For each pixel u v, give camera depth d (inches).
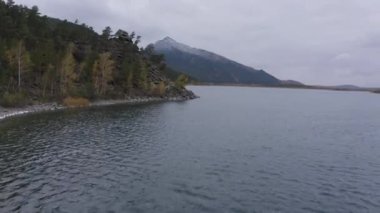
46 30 5885.8
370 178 1605.6
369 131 3159.5
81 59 6067.9
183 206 1205.1
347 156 2060.8
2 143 2105.1
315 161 1916.8
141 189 1369.3
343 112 5280.5
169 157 1915.6
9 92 3912.4
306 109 5767.7
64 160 1776.6
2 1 5703.7
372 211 1211.9
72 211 1132.5
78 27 7175.2
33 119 3161.9
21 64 4261.8
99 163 1744.6
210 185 1444.4
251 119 3946.9
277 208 1215.6
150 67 7632.9
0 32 4933.6
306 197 1334.9
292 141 2541.8
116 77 6122.1
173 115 4028.1
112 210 1151.6
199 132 2834.6
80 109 4195.4
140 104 5339.6
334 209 1223.5
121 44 7568.9
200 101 6830.7
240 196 1323.8
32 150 1959.9
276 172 1673.2
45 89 4685.0
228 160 1888.5
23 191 1299.2
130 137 2490.2
